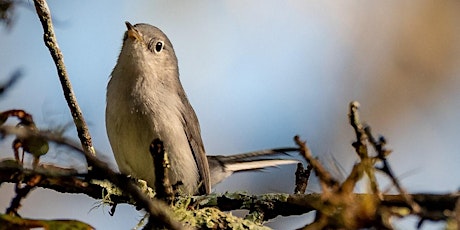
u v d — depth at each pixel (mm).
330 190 5363
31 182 6316
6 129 5434
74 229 5555
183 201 7230
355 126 5453
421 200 5609
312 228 5402
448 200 5590
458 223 4863
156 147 5922
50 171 6328
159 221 5625
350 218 5266
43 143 6195
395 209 5238
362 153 5387
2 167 6227
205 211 7008
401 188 5309
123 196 7645
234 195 7406
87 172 6438
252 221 7109
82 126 7672
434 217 5160
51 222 5547
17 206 6305
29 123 6188
